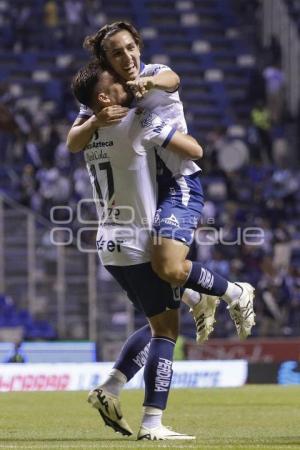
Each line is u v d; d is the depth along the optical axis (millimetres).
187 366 35844
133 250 17703
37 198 61438
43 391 30875
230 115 83375
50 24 86562
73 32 85562
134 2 92688
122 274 18078
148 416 17500
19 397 27594
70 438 17594
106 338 51312
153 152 17734
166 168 17828
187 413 23062
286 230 63500
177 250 17531
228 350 50969
